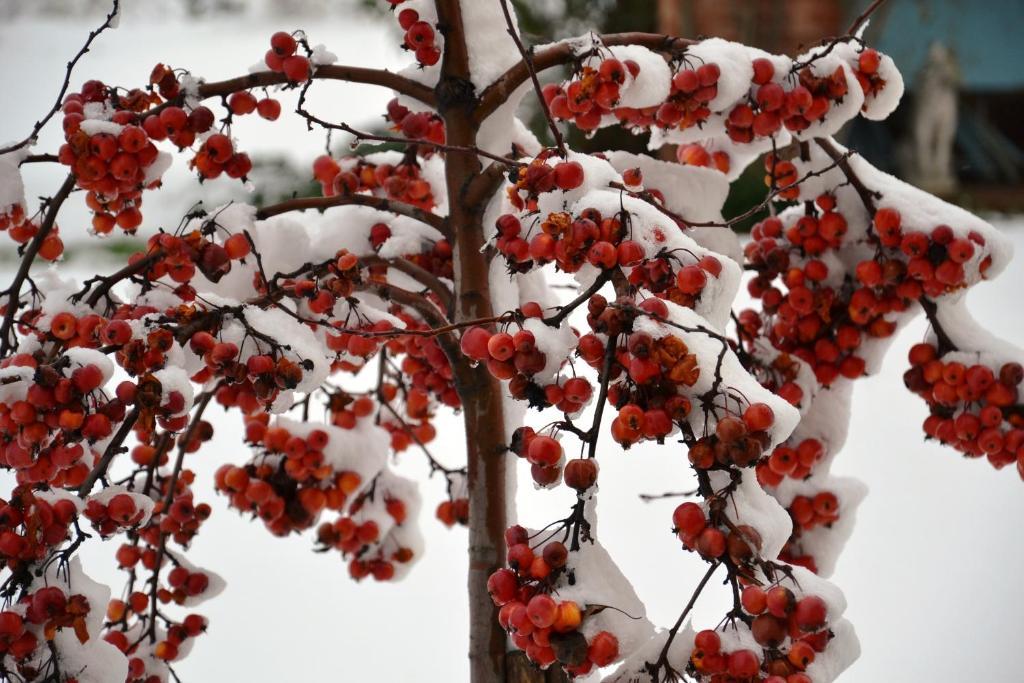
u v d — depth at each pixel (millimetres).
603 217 1480
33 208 3732
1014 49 3965
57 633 1518
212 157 1586
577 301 1475
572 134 3436
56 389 1490
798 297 1668
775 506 1464
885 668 1888
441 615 2150
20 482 1523
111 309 1604
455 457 2770
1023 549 2205
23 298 1619
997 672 1873
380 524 1775
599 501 2369
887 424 2713
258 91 1626
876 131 4094
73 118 1553
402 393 1857
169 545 2332
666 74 1573
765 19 3588
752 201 3635
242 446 2768
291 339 1562
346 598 2209
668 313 1447
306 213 1742
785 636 1432
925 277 1622
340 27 4773
